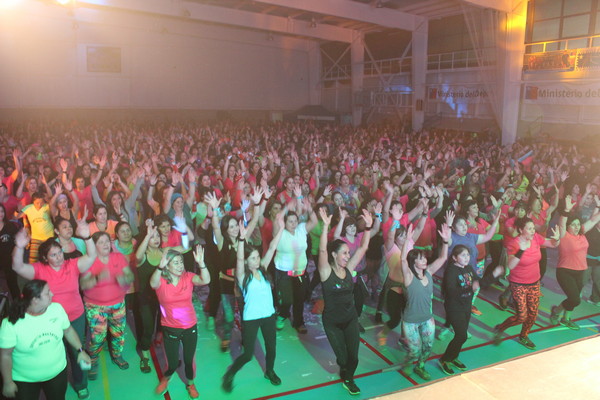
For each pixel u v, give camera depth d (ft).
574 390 7.77
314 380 14.56
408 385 14.32
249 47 100.83
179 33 92.32
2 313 11.33
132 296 15.80
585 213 22.53
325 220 13.79
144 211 25.50
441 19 75.97
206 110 98.63
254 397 13.58
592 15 52.70
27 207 18.60
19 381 10.36
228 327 16.21
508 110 60.39
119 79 89.40
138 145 43.96
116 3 65.92
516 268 16.14
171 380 14.38
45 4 79.25
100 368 15.02
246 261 13.60
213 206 16.48
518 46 58.54
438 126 76.28
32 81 82.69
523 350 16.52
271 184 30.60
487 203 25.72
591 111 53.01
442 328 17.56
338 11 64.90
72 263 12.93
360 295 15.52
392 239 16.79
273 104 105.81
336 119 98.48
